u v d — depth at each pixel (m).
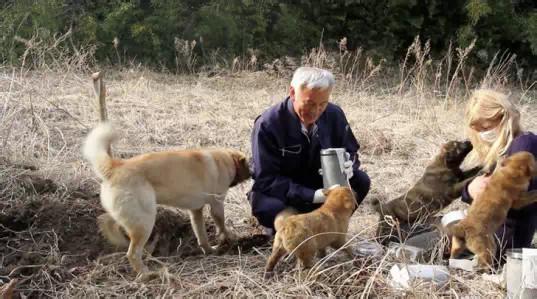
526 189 4.69
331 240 4.67
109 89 10.87
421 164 7.68
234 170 5.45
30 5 14.43
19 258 5.06
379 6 16.25
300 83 4.83
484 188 4.78
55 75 11.03
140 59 14.77
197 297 4.49
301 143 5.21
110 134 4.88
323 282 4.62
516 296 4.22
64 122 8.61
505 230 4.86
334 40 15.91
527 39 15.52
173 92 11.36
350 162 5.07
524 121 9.80
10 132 7.25
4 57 12.71
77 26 14.43
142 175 4.80
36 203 5.60
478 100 5.04
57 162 6.73
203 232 5.33
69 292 4.60
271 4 15.97
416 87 11.28
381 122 9.52
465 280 4.59
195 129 8.84
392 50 15.97
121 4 14.87
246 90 12.01
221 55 14.97
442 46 16.31
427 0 16.14
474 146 5.24
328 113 5.36
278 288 4.52
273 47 15.58
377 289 4.54
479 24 15.80
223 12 15.28
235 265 4.99
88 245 5.26
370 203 6.18
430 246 5.19
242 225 5.93
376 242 5.23
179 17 15.05
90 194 6.02
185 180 5.02
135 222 4.72
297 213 5.20
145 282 4.70
